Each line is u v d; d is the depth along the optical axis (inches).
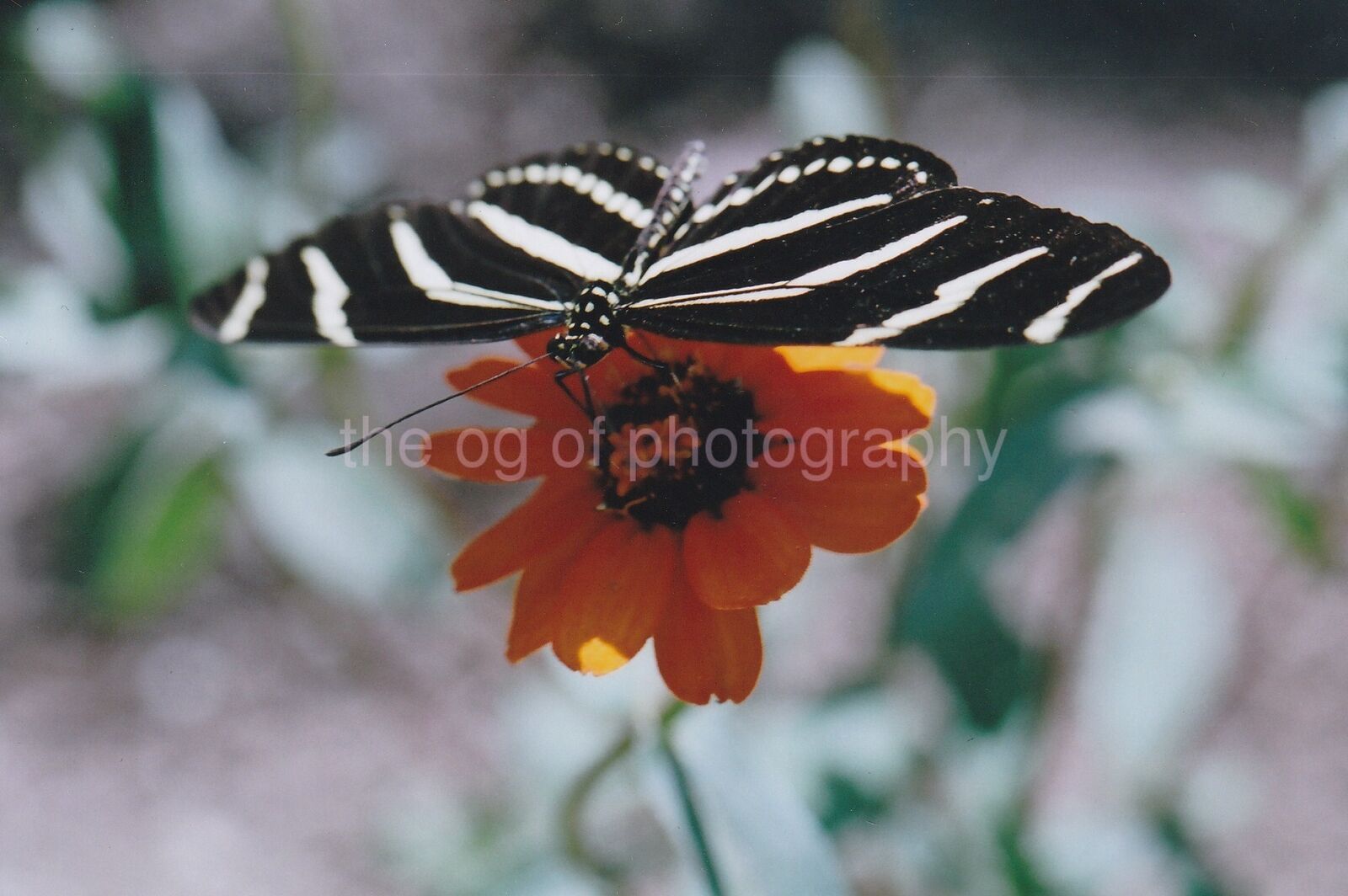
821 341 11.6
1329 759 16.4
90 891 16.2
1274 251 14.5
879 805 14.6
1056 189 21.2
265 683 17.8
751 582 11.9
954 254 11.7
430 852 15.5
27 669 17.8
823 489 12.1
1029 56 24.0
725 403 12.3
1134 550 14.9
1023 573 17.8
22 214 21.7
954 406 14.9
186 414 15.4
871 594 17.7
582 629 11.9
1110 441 14.0
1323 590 17.6
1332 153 14.4
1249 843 16.1
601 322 12.0
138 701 17.6
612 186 12.8
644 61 24.4
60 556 18.4
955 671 14.1
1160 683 14.6
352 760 17.0
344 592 15.3
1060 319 11.3
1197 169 21.5
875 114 15.2
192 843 16.4
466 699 17.6
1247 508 18.6
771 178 12.2
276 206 15.8
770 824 12.4
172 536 15.5
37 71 15.0
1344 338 14.4
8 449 19.8
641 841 15.6
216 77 23.1
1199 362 14.4
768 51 24.4
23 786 16.7
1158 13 24.7
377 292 12.4
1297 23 24.3
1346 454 16.1
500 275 12.6
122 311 15.2
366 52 24.3
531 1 25.0
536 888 14.5
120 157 15.1
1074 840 15.0
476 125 23.3
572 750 14.9
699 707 12.5
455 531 16.0
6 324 15.1
